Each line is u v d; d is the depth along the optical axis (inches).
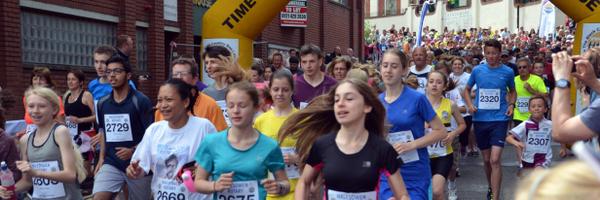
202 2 579.5
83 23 437.1
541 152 288.4
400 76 193.8
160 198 189.8
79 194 209.6
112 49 285.7
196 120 189.3
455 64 434.0
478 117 309.7
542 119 287.3
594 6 436.5
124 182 223.5
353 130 145.5
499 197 312.2
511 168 398.9
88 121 294.4
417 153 192.1
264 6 417.7
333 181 145.3
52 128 201.0
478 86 311.4
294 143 203.0
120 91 224.1
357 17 948.6
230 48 418.0
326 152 147.2
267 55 685.9
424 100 192.9
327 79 255.1
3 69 361.4
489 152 309.0
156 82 498.9
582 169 44.4
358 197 143.9
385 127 161.9
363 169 142.9
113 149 222.7
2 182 193.6
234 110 162.7
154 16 497.4
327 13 832.3
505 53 480.1
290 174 196.9
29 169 190.1
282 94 208.1
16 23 369.7
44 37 402.9
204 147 168.2
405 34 1780.3
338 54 643.5
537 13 1736.0
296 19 720.3
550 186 44.6
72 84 298.2
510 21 1838.1
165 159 187.2
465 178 370.3
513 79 308.8
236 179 164.6
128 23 467.5
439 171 240.4
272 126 209.3
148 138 191.9
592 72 141.3
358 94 144.6
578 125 132.0
